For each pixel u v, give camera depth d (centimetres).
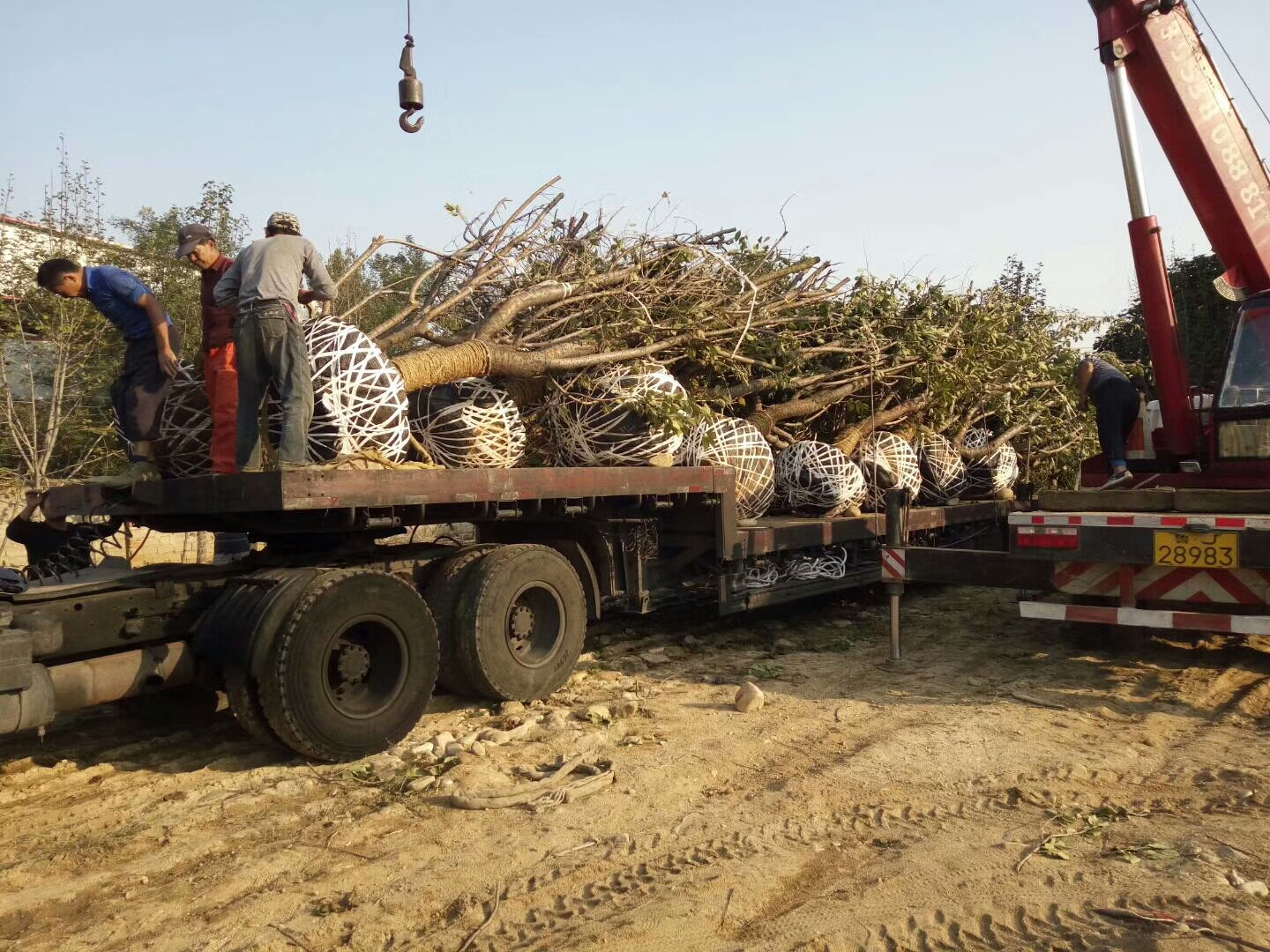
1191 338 1435
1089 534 596
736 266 900
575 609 621
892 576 692
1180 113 683
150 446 539
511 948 303
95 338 1174
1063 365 1162
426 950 303
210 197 1566
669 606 728
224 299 496
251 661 446
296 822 407
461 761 475
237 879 353
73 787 451
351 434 512
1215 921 306
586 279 762
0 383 1166
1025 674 650
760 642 771
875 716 554
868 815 408
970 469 1043
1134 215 693
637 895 337
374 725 486
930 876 345
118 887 351
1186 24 686
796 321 885
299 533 558
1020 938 303
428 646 516
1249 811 405
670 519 724
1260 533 545
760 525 742
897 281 980
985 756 480
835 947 299
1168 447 711
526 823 401
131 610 464
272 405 517
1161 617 587
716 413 839
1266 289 680
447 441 614
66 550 553
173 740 523
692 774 458
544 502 601
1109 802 420
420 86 606
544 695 595
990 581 654
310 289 521
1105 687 614
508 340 701
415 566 580
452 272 783
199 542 817
